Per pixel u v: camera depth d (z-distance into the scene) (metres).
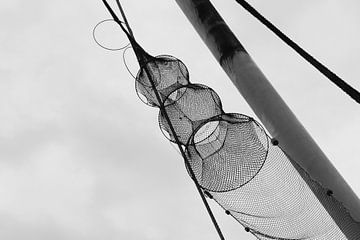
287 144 5.28
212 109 5.61
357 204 5.05
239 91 5.64
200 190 5.08
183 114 5.63
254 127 5.16
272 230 4.97
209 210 5.04
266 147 5.08
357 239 4.86
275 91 5.48
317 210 4.95
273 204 5.01
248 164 5.11
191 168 5.16
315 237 4.89
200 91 5.64
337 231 4.89
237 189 5.10
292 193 5.01
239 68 5.58
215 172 5.19
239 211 5.08
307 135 5.29
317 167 5.17
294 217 4.95
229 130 5.25
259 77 5.52
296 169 5.07
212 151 5.27
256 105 5.47
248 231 5.05
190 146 5.31
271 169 5.07
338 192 5.08
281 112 5.37
